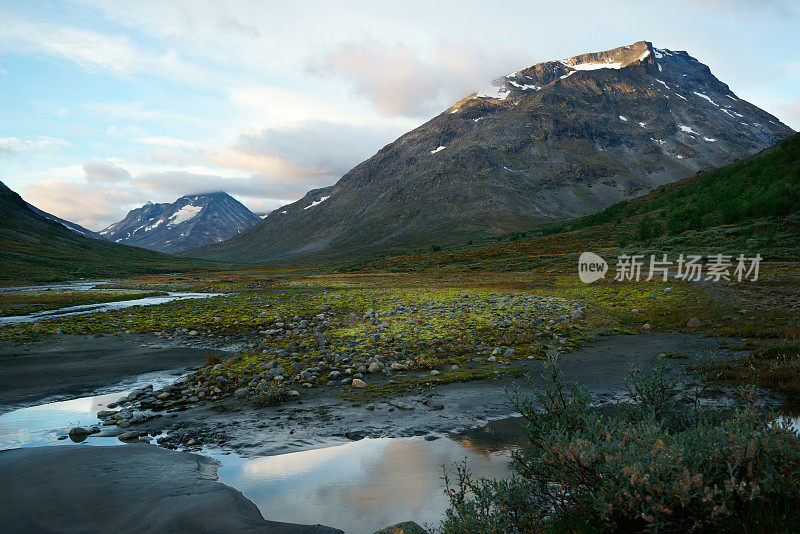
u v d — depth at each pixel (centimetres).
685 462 423
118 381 1434
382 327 2197
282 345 1862
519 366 1496
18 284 11731
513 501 474
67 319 2872
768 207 7944
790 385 1067
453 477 664
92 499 570
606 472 426
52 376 1495
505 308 2747
